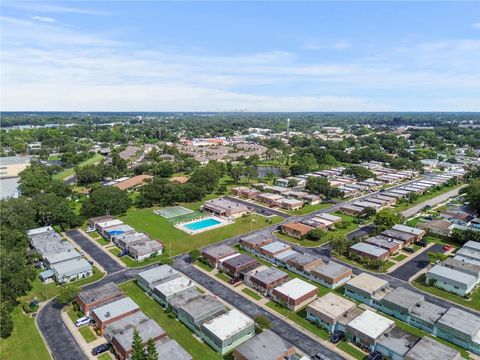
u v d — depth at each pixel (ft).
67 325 223.92
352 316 224.12
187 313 221.87
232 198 541.34
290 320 230.07
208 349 202.49
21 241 317.63
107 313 220.23
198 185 550.77
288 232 384.06
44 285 274.36
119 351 192.03
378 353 195.62
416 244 353.92
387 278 286.05
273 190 562.25
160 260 318.24
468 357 195.62
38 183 520.01
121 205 446.60
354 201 517.14
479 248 325.42
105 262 313.53
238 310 240.12
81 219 405.18
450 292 265.13
